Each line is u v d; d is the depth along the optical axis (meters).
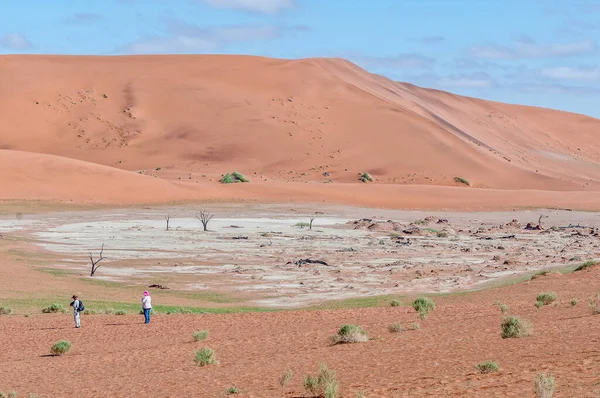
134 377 20.86
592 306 25.62
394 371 16.91
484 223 105.94
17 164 125.19
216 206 118.75
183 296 47.91
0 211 103.75
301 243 78.00
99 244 75.44
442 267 59.56
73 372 22.88
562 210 124.00
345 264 62.44
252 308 42.38
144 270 59.44
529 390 12.62
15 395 18.89
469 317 28.89
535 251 71.19
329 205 124.56
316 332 27.62
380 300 43.72
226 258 66.50
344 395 14.32
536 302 31.39
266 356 22.70
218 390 17.19
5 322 35.62
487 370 15.10
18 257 64.75
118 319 36.03
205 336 28.25
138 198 120.50
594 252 69.50
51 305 40.19
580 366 14.39
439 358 18.25
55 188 119.06
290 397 15.09
